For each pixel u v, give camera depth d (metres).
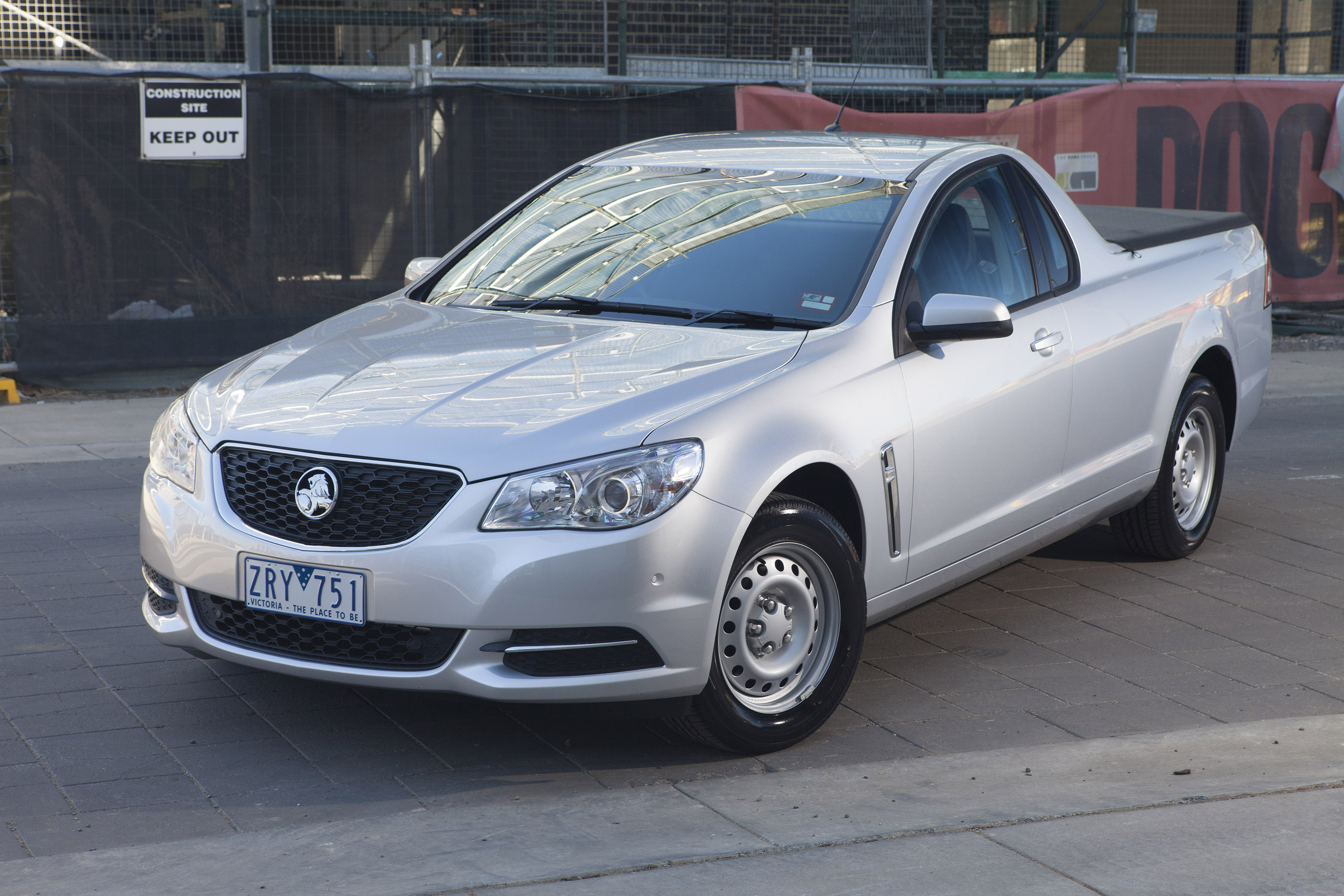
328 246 10.20
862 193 5.02
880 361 4.43
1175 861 3.29
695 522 3.77
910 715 4.50
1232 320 6.28
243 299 10.06
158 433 4.39
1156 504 6.00
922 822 3.54
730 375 4.10
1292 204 12.20
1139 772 3.93
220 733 4.25
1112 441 5.55
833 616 4.20
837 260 4.72
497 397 3.99
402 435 3.82
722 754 4.14
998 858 3.31
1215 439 6.29
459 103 10.35
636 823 3.54
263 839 3.44
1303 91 12.05
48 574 5.85
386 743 4.20
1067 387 5.18
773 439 3.98
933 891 3.14
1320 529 6.82
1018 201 5.38
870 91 12.33
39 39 12.41
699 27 14.16
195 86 9.70
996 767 3.97
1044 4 16.78
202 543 3.98
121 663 4.82
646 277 4.86
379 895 3.12
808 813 3.61
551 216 5.43
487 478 3.71
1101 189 11.75
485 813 3.60
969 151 5.36
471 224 10.49
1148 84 11.74
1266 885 3.17
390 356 4.41
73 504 7.08
